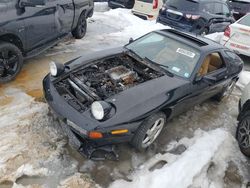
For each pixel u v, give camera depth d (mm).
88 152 4004
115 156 4141
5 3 5277
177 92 4617
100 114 3773
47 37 6465
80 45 8062
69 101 4141
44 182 3766
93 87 4410
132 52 5453
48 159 4094
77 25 8086
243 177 4477
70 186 3766
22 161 3980
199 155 4609
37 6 5840
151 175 4090
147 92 4359
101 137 3811
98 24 10062
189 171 4266
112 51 5438
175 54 5246
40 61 6754
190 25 9961
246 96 5281
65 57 7188
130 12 12398
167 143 4844
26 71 6199
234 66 6094
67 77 4609
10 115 4785
